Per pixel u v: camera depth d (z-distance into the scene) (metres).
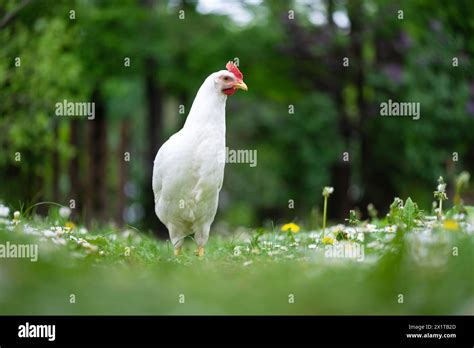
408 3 22.45
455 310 5.54
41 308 5.16
